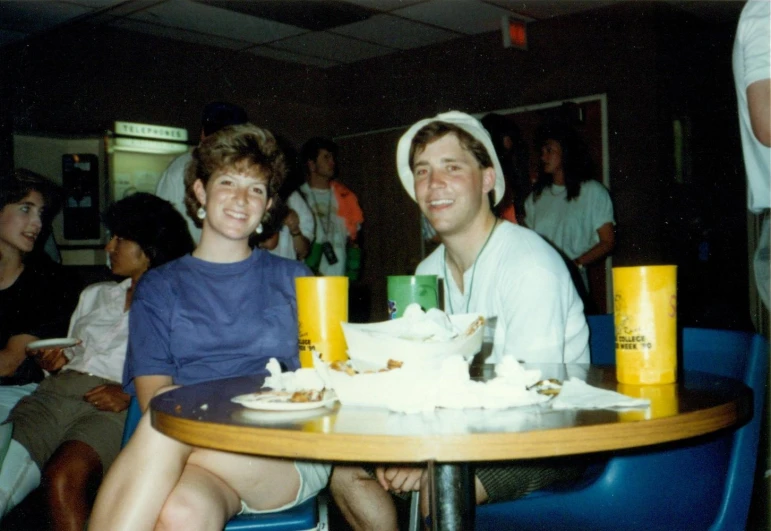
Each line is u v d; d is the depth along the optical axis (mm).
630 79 5246
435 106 6152
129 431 1663
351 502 1687
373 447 816
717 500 1268
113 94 5484
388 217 6527
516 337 1502
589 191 4234
